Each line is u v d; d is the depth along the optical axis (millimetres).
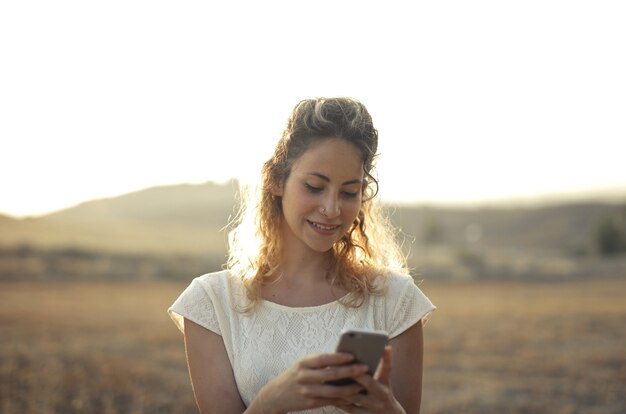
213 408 2275
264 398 1982
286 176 2250
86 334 16219
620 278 38000
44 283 29531
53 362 12289
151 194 103188
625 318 20266
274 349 2270
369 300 2342
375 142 2238
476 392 10734
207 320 2336
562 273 40156
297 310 2303
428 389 11016
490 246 99500
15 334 15789
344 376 1875
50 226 57688
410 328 2359
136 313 21062
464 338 16438
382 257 2486
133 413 8883
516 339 16250
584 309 23031
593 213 114062
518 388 11039
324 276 2381
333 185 2150
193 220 86812
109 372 11500
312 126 2162
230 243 2492
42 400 9422
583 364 12969
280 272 2385
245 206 2473
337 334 2277
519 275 39219
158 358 13117
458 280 37219
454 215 122000
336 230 2201
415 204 128500
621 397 10453
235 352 2303
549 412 9578
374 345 1869
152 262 37156
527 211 121062
